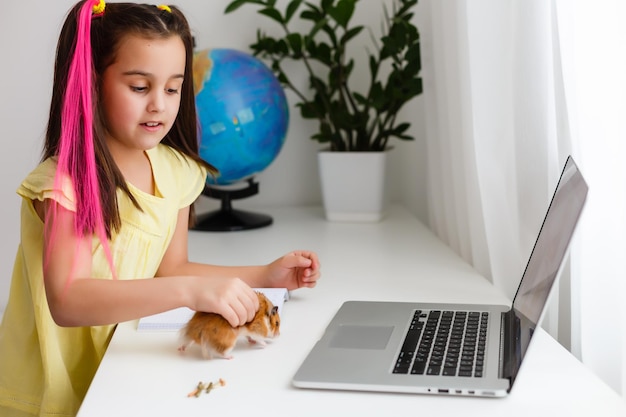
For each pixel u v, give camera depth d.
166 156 1.26
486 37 1.33
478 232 1.48
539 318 0.80
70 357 1.16
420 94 1.93
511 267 1.33
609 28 1.03
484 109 1.34
